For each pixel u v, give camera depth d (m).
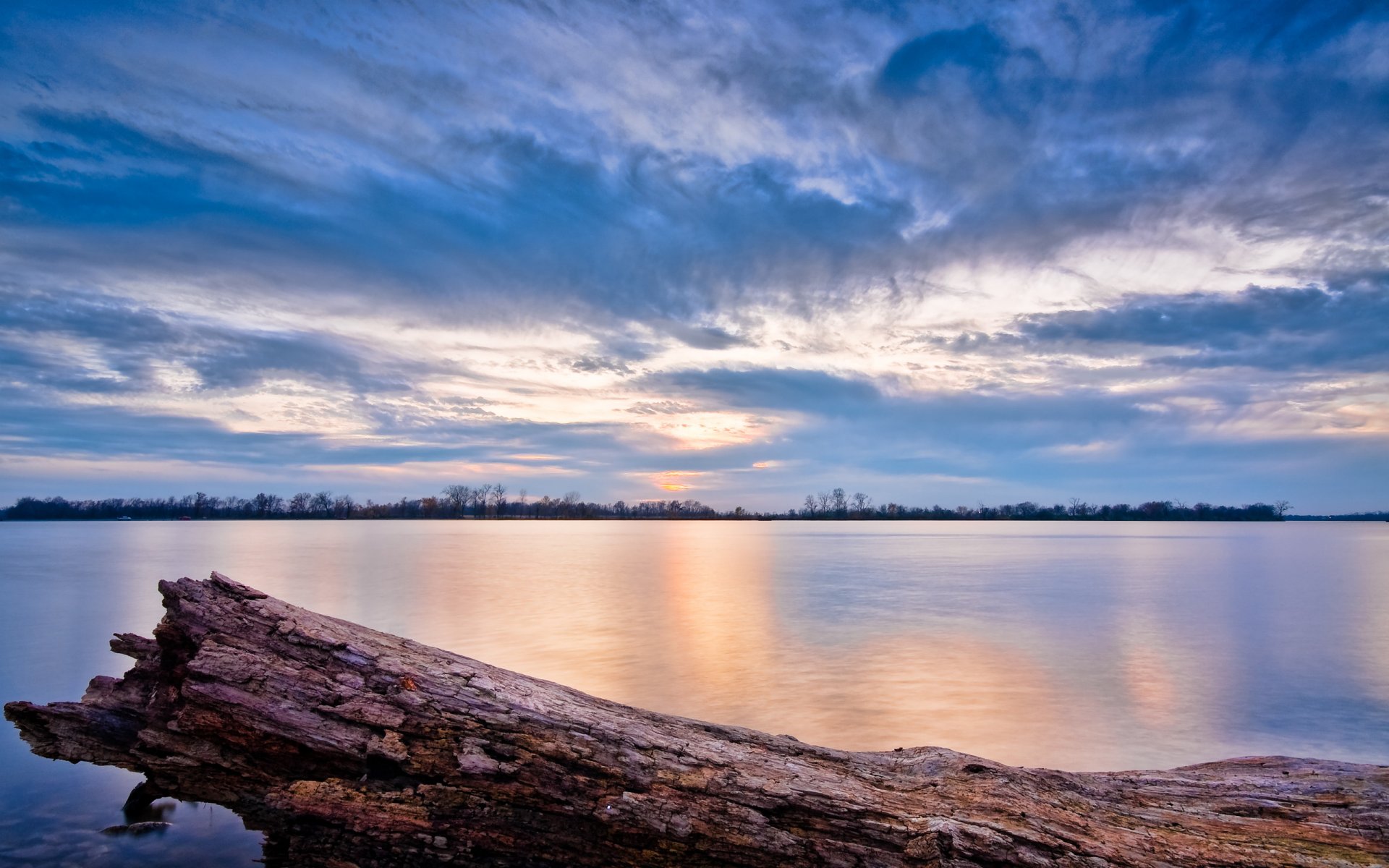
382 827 6.29
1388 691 18.38
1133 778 7.88
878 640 24.55
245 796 6.87
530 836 6.30
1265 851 6.31
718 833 6.21
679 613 30.89
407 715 6.80
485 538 121.31
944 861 5.96
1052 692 17.84
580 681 18.70
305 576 46.28
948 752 7.96
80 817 9.19
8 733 12.31
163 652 7.34
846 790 6.66
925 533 176.88
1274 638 25.97
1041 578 50.03
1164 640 25.25
